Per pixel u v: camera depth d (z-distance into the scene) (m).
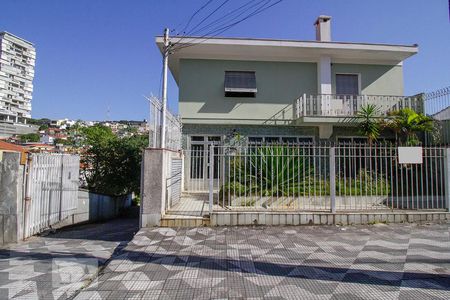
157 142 7.81
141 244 5.82
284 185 8.16
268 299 3.69
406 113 11.77
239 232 6.64
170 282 4.18
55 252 5.83
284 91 13.82
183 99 13.50
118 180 14.95
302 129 13.75
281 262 4.89
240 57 13.73
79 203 10.62
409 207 8.18
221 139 13.51
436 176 8.12
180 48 12.78
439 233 6.58
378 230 6.83
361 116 12.32
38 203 7.79
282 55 13.83
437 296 3.71
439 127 11.55
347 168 9.52
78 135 18.00
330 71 13.78
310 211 7.38
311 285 4.05
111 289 3.98
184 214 7.42
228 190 8.20
